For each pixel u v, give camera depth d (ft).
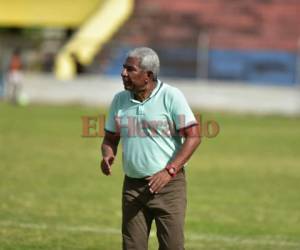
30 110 350.64
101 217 145.79
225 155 233.76
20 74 386.93
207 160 223.30
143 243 87.86
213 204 161.68
